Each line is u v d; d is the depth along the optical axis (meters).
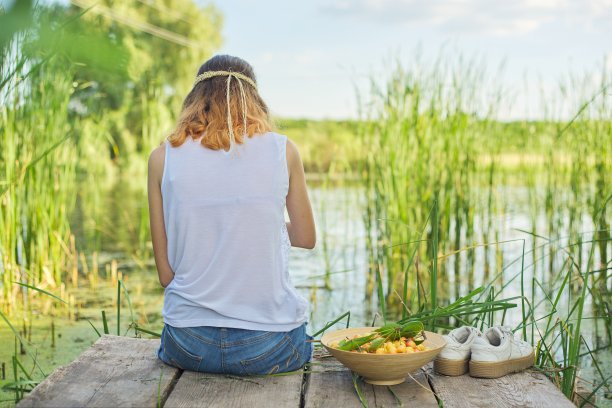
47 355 2.96
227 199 1.75
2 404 2.21
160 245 1.88
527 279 4.61
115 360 1.95
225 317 1.77
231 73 1.85
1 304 3.87
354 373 1.82
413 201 4.48
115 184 13.22
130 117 13.22
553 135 5.07
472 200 4.86
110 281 4.62
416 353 1.70
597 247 4.96
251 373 1.82
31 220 4.19
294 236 1.95
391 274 4.21
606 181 4.55
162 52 14.93
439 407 1.62
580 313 2.03
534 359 1.98
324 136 7.17
